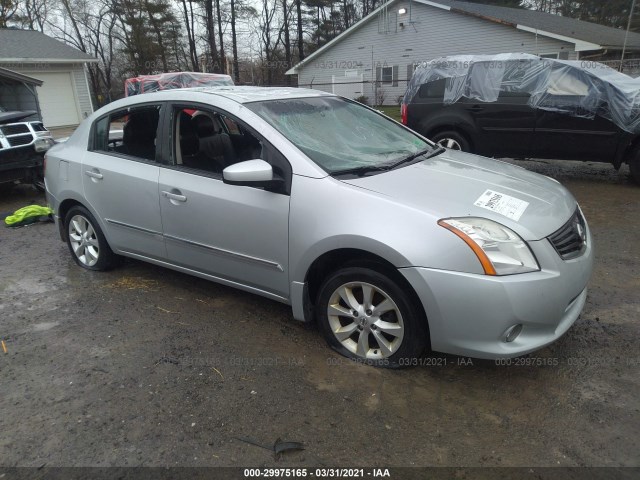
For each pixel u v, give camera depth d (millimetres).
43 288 4266
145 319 3648
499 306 2488
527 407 2600
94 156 4164
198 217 3445
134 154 3943
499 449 2322
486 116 7742
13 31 24031
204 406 2662
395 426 2484
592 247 3104
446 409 2600
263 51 43156
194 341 3320
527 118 7461
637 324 3381
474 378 2846
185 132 3688
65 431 2508
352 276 2887
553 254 2641
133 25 34781
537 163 9273
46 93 22969
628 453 2275
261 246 3184
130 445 2398
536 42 21984
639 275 4164
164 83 16922
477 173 3330
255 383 2848
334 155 3209
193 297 3994
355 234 2736
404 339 2797
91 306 3887
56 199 4547
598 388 2734
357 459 2283
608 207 6199
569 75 7199
